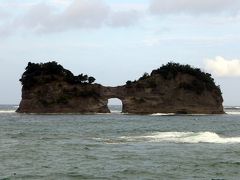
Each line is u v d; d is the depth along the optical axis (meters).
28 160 54.66
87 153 61.19
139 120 187.38
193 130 115.00
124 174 45.47
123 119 197.62
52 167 49.50
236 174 46.00
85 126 136.75
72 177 43.75
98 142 77.25
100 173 45.94
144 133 100.31
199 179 43.22
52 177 43.62
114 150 64.38
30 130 115.31
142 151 62.94
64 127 130.75
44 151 63.50
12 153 61.06
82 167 49.56
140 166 50.28
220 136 88.50
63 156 58.19
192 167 49.75
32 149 65.81
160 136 85.38
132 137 85.81
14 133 101.69
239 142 74.31
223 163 52.41
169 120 189.00
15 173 45.56
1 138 87.06
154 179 43.06
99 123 157.75
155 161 53.81
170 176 44.56
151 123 159.38
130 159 55.47
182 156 57.88
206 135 82.94
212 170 48.06
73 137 90.31
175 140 77.50
